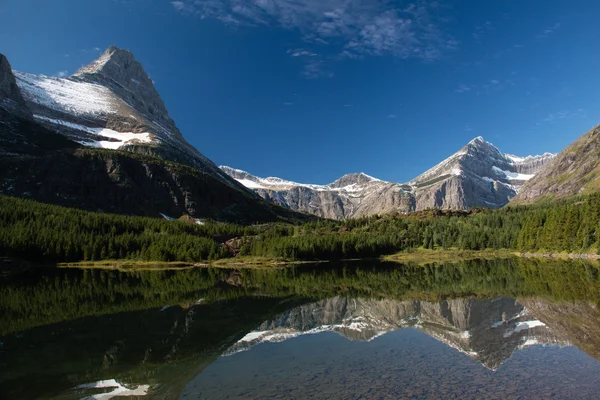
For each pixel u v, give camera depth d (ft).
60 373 98.94
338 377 84.79
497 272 352.69
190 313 184.85
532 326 132.57
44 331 148.87
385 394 73.51
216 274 433.07
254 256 629.10
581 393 71.15
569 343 107.96
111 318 173.78
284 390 77.71
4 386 90.33
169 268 531.50
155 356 111.75
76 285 320.50
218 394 77.66
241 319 167.73
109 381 91.76
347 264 564.71
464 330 131.23
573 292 205.87
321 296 238.68
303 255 624.18
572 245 511.40
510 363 90.89
